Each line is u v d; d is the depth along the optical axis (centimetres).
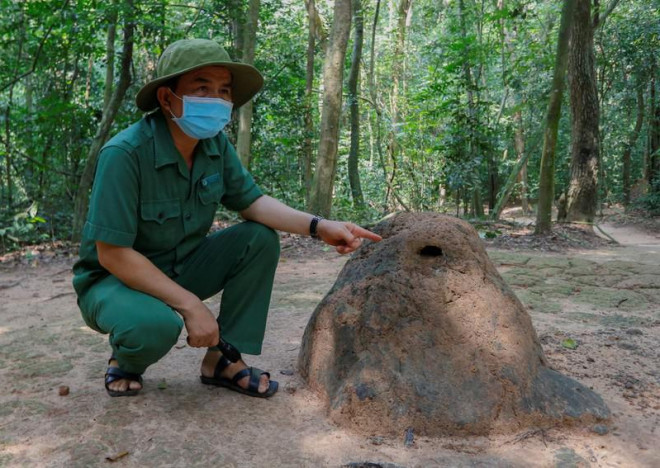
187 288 237
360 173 1439
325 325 246
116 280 214
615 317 375
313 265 602
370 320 229
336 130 820
